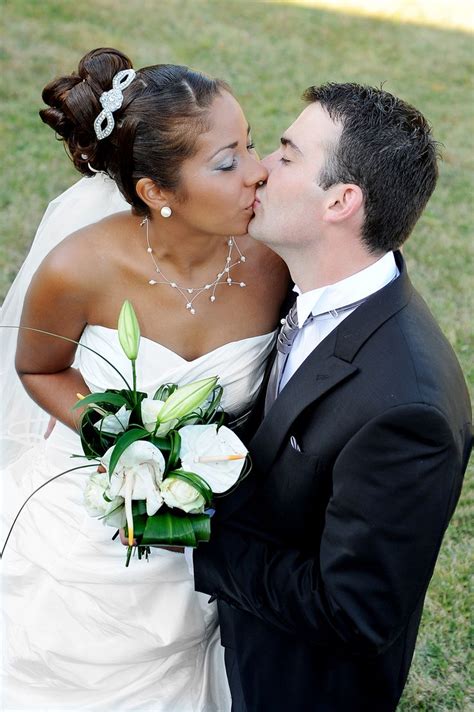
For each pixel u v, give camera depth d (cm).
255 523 229
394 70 762
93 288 238
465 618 340
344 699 231
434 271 529
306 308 219
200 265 237
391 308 208
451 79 758
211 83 213
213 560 226
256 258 245
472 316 495
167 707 265
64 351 254
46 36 726
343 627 204
